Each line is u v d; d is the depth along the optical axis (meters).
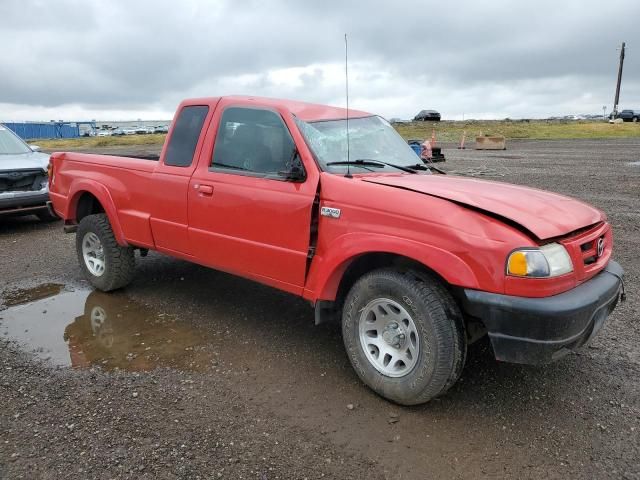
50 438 3.00
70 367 3.88
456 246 2.96
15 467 2.75
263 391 3.53
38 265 6.64
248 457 2.84
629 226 8.29
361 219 3.34
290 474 2.71
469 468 2.76
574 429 3.10
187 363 3.94
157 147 34.81
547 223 3.07
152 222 4.82
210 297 5.39
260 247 3.94
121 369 3.84
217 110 4.43
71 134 79.44
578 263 3.08
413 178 3.82
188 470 2.73
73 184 5.61
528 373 3.76
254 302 5.24
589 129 41.75
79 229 5.55
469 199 3.17
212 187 4.25
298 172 3.71
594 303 2.98
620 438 3.01
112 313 4.96
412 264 3.36
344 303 3.63
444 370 3.08
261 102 4.16
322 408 3.33
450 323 3.05
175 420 3.18
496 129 44.12
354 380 3.68
